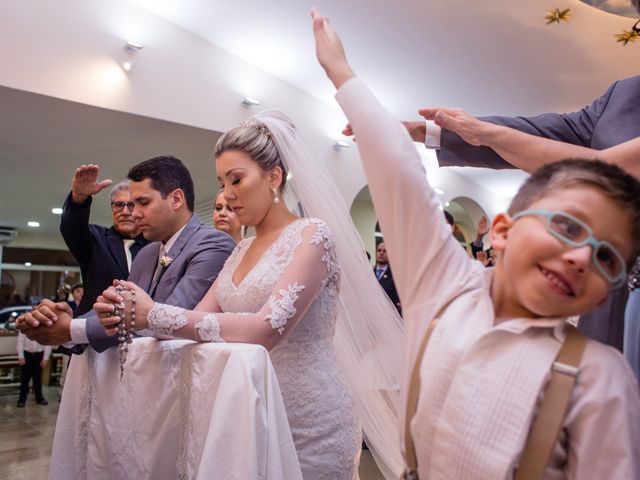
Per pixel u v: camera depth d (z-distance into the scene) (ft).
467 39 21.35
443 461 2.47
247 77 23.52
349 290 5.61
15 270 48.70
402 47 22.17
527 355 2.41
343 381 5.35
